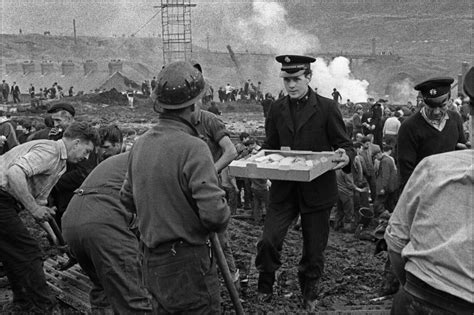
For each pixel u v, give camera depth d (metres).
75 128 5.15
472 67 2.83
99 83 80.06
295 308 5.69
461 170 2.65
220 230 3.53
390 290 6.13
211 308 3.66
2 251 5.18
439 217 2.67
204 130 5.28
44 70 90.81
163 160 3.51
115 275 4.69
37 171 5.00
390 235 2.97
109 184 4.83
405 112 22.91
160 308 3.62
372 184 11.50
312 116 5.47
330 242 10.07
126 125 35.06
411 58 113.56
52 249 7.46
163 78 3.57
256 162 5.36
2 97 53.69
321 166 5.13
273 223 5.46
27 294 5.23
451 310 2.62
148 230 3.55
